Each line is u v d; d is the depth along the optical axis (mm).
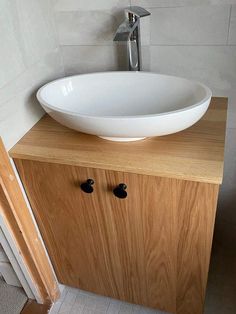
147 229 992
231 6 962
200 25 1021
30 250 1175
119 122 779
